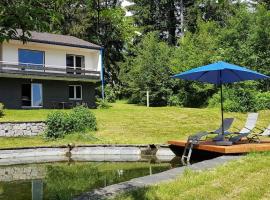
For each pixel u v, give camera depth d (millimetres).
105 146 16234
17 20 4387
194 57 35000
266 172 8398
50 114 19641
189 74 13422
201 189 7047
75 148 16328
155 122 22969
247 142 13797
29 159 15328
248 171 8555
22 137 19703
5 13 4309
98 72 32031
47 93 30219
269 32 31219
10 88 28469
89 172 11969
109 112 26703
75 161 14680
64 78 30359
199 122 23297
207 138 16312
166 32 52250
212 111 27828
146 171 11906
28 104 29375
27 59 29469
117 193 6840
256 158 10211
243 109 27422
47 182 10320
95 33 45156
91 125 20219
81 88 32094
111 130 20281
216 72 13547
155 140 17562
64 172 12102
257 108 27703
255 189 6969
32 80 29438
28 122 20250
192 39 37781
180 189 6980
